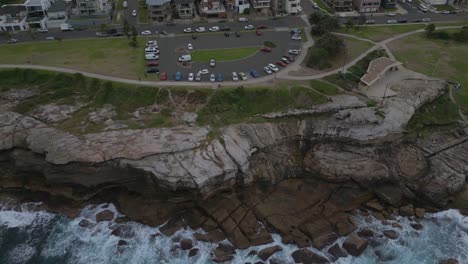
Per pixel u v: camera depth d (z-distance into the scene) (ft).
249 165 252.01
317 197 248.32
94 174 238.48
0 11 386.32
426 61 341.21
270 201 245.04
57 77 294.87
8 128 253.85
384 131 264.72
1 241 225.15
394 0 448.24
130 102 280.10
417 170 255.70
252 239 223.71
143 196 246.27
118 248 223.30
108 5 423.23
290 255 219.20
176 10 410.52
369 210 246.06
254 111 278.05
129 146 241.96
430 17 429.38
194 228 232.53
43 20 378.53
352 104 278.67
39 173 253.65
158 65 318.24
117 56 329.93
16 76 297.74
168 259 218.59
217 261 216.33
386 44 365.61
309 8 440.86
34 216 240.32
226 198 245.65
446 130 282.36
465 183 253.24
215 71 312.29
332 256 219.20
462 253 223.92
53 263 215.31
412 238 231.30
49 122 260.21
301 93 287.89
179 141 247.50
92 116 267.39
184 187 231.91
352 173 251.60
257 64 323.78
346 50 345.31
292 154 269.23
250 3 448.65
